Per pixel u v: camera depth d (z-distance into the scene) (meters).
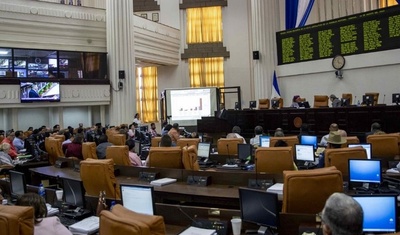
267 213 3.32
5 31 14.82
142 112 21.83
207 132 13.35
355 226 1.83
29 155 10.09
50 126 16.05
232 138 8.47
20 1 15.13
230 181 5.22
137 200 3.81
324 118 11.57
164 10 21.53
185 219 3.72
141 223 2.33
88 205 4.49
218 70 21.14
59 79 15.53
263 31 15.72
